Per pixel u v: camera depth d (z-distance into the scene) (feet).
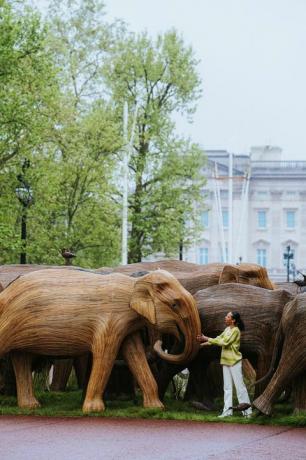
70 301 48.85
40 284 49.24
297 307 45.96
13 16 107.96
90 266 136.15
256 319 48.83
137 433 41.91
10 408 49.70
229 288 50.11
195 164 151.02
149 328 51.44
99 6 156.46
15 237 113.39
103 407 48.60
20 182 110.93
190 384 53.01
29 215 115.75
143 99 151.64
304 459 36.35
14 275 59.21
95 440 40.01
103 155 135.23
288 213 340.59
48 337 48.75
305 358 45.68
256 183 340.59
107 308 48.83
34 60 110.93
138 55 151.53
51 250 129.90
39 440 39.99
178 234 145.59
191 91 152.97
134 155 149.07
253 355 49.70
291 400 52.90
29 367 50.72
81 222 133.69
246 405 46.80
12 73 106.83
